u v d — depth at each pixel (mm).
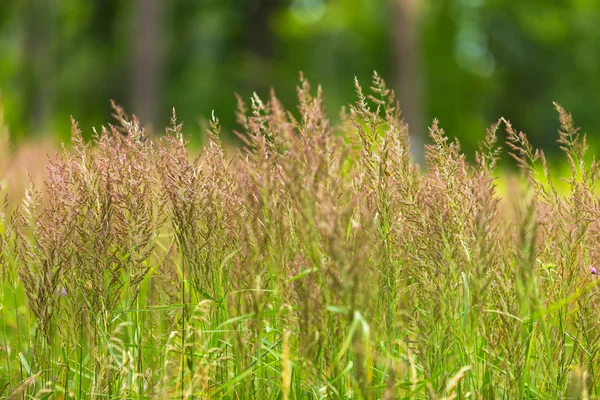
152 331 4156
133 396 3654
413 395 3443
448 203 3752
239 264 3752
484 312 3717
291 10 42688
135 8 27766
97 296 3771
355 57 42844
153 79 27469
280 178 3725
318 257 3238
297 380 3686
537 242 4066
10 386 3871
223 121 32812
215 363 3623
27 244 3883
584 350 3725
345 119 4430
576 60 48938
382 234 3688
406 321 3762
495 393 3656
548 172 4008
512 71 49219
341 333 3350
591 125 47656
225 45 37469
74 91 34531
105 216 3820
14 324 4625
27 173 4176
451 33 43719
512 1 46188
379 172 3719
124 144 4043
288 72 38562
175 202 3795
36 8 36719
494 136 4035
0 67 40656
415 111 28922
